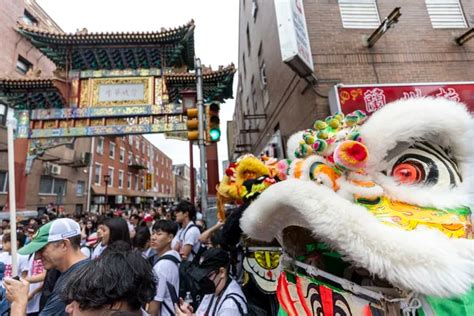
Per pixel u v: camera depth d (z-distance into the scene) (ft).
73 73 33.47
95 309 3.22
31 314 9.39
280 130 23.03
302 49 14.44
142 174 112.47
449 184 3.23
